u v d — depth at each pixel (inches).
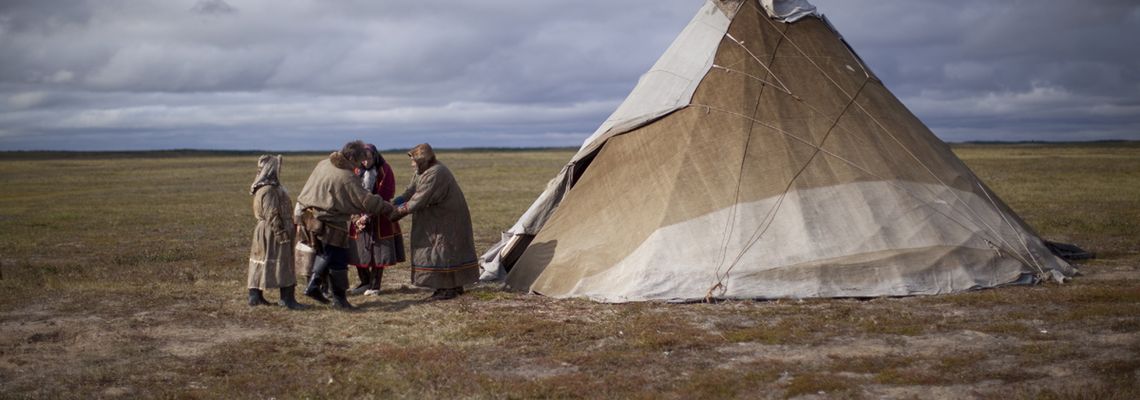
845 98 461.4
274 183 376.8
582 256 421.4
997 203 462.3
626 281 396.5
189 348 309.4
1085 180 1332.4
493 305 384.5
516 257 468.8
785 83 458.9
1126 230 647.1
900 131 460.4
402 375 267.4
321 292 401.4
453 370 273.6
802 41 479.5
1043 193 1070.4
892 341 303.0
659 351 296.4
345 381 260.4
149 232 807.1
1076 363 266.4
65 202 1272.1
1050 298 368.2
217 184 1791.3
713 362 280.7
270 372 274.7
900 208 418.9
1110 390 233.3
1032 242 436.1
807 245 401.1
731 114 446.6
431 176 389.4
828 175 425.7
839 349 294.0
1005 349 286.0
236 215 1005.2
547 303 387.9
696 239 405.1
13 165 3297.2
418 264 396.8
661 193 425.1
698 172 428.1
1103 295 369.1
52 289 433.4
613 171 453.7
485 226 824.9
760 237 403.9
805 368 269.6
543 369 276.1
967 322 328.5
